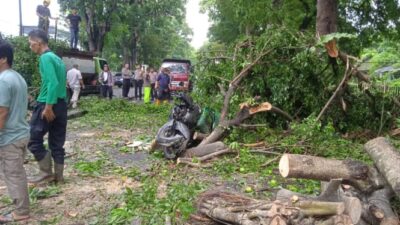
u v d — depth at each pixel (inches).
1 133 180.9
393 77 788.0
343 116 412.2
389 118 417.7
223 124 351.9
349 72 386.3
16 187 185.2
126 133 455.2
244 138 358.6
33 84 638.5
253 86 398.3
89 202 217.0
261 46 394.6
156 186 235.5
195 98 398.6
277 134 365.7
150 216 185.9
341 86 389.1
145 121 554.3
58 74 231.6
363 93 408.8
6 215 193.8
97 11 1384.1
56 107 234.7
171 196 211.2
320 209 160.2
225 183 257.8
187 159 306.2
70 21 888.3
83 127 495.2
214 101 383.2
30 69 641.6
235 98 376.2
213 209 187.5
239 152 317.7
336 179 168.7
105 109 668.7
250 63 385.7
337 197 170.1
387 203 174.9
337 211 158.2
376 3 848.9
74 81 682.2
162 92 734.5
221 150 318.7
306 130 333.1
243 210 178.7
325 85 401.7
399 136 410.3
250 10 781.9
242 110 360.5
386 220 165.2
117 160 318.0
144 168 292.7
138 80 953.5
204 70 426.0
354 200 154.8
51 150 244.5
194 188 225.8
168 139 314.5
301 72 392.5
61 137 244.1
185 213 185.6
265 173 277.7
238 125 358.6
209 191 211.8
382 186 179.8
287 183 257.6
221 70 418.9
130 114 625.6
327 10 626.5
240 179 266.8
